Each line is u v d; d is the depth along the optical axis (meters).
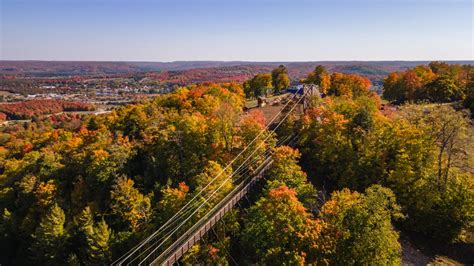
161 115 90.56
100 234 54.22
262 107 101.50
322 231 41.41
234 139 67.19
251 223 46.41
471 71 122.12
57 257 59.28
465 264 47.84
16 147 119.81
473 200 49.22
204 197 50.91
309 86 102.81
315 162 65.69
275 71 153.88
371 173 57.31
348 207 41.91
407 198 53.59
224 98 99.75
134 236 54.62
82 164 73.06
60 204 67.06
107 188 66.12
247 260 46.22
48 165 78.06
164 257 43.81
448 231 50.53
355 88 120.56
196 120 71.12
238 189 54.06
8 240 69.00
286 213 42.62
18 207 72.94
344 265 39.47
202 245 47.62
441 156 55.00
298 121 73.12
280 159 55.00
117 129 90.75
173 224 50.91
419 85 109.31
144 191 64.31
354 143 60.44
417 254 49.41
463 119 51.19
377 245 38.56
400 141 56.97
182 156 67.75
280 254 40.59
